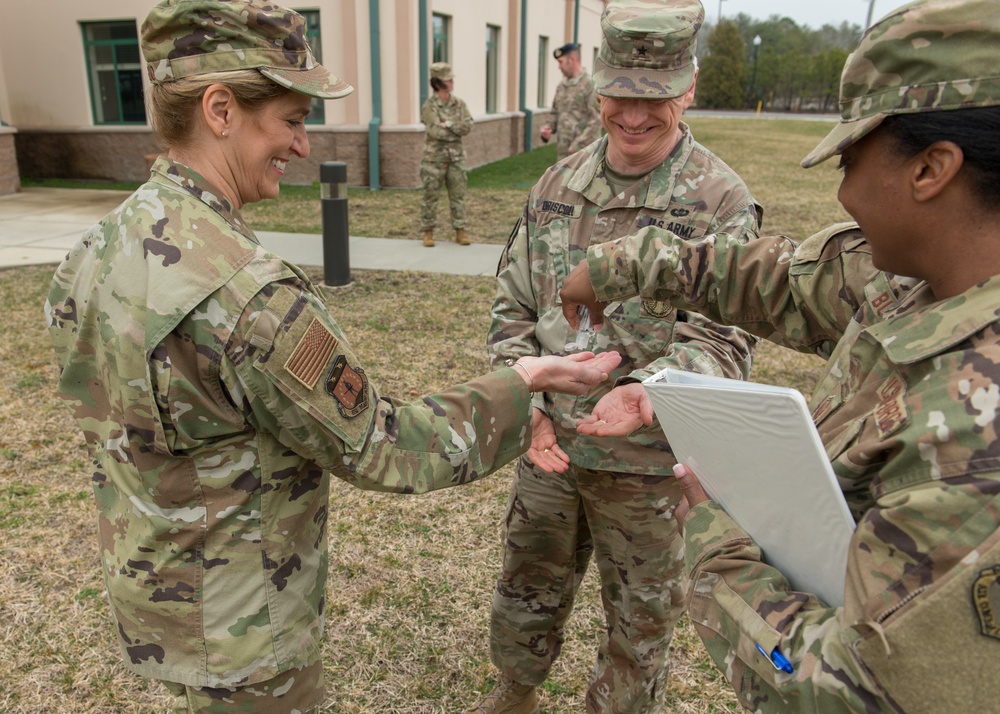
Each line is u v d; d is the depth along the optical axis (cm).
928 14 83
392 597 286
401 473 130
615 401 169
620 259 148
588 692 213
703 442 110
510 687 224
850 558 89
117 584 137
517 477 206
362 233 902
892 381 94
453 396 138
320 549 144
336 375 122
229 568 131
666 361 170
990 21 81
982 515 77
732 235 177
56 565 298
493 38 1706
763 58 5744
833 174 1456
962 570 77
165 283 117
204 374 119
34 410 425
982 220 86
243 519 130
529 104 1961
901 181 87
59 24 1297
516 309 202
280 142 129
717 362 176
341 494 355
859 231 124
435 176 809
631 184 186
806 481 93
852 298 120
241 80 120
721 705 238
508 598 212
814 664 92
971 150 82
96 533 319
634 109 173
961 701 79
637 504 186
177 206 123
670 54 169
